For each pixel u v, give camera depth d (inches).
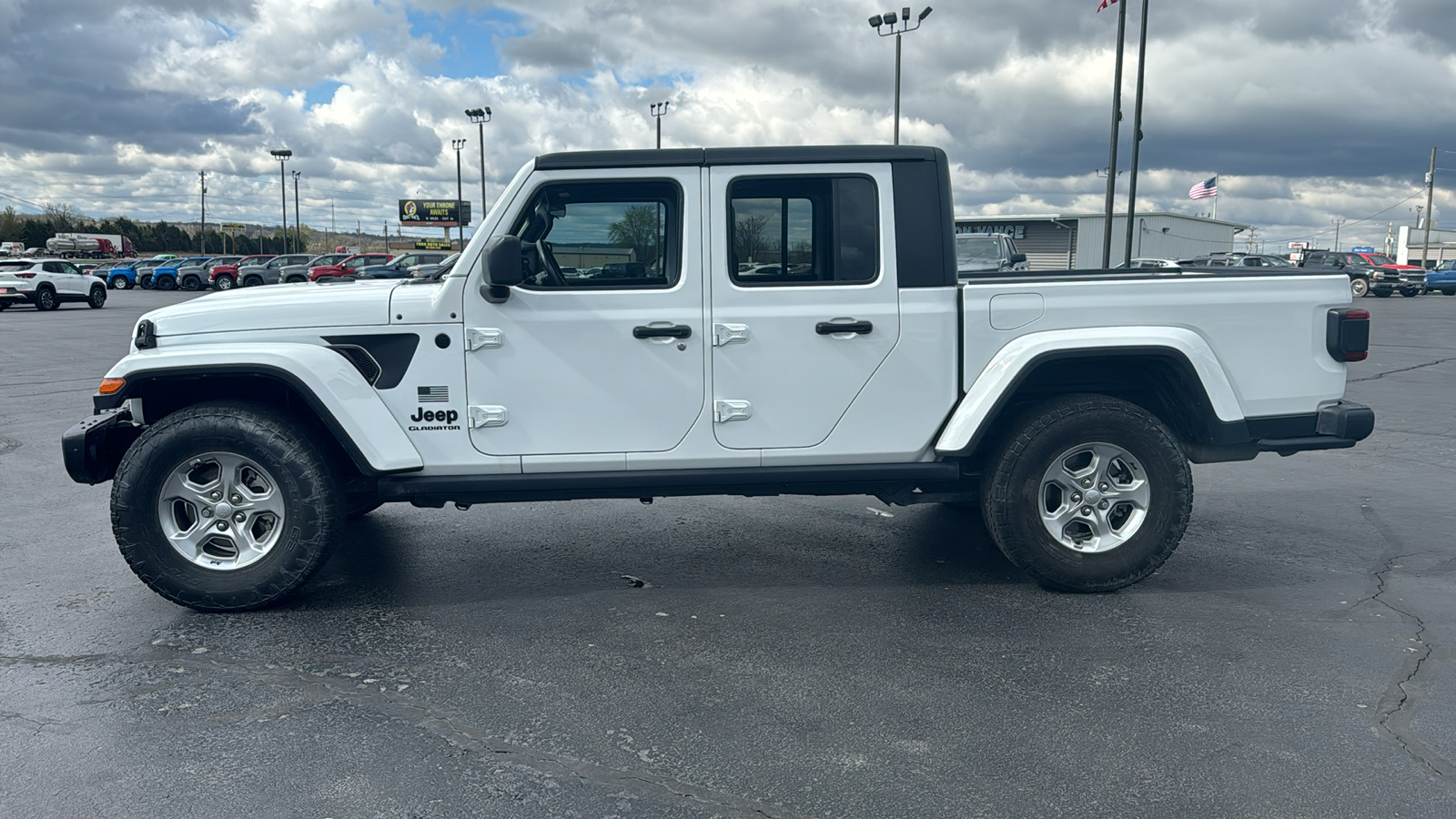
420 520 239.6
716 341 169.9
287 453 166.4
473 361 168.6
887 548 212.8
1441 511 241.8
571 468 171.8
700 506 253.0
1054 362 183.3
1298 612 169.8
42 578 191.9
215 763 117.9
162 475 165.6
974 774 115.0
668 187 168.6
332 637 160.2
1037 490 173.8
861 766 116.9
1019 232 2014.0
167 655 152.3
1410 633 159.0
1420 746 120.7
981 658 149.9
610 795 110.6
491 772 115.9
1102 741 122.9
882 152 170.2
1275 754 119.0
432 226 3321.9
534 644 156.9
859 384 172.7
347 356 169.5
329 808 108.0
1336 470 290.7
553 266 170.1
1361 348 178.1
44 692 138.6
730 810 107.6
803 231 171.3
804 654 152.0
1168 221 2094.0
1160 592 181.2
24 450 328.5
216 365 163.6
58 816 106.7
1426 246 2596.0
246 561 170.1
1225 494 261.3
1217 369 172.6
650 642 157.9
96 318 1091.3
